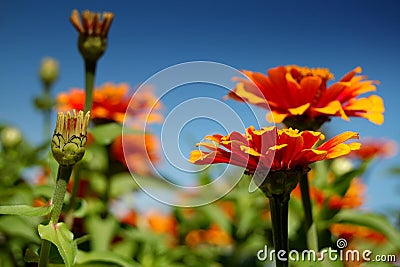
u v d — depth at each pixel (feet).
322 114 1.23
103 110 1.53
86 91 1.28
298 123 1.23
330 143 1.05
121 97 1.55
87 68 1.28
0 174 1.56
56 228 1.03
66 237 1.03
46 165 1.61
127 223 1.61
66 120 1.03
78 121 1.03
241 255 1.61
